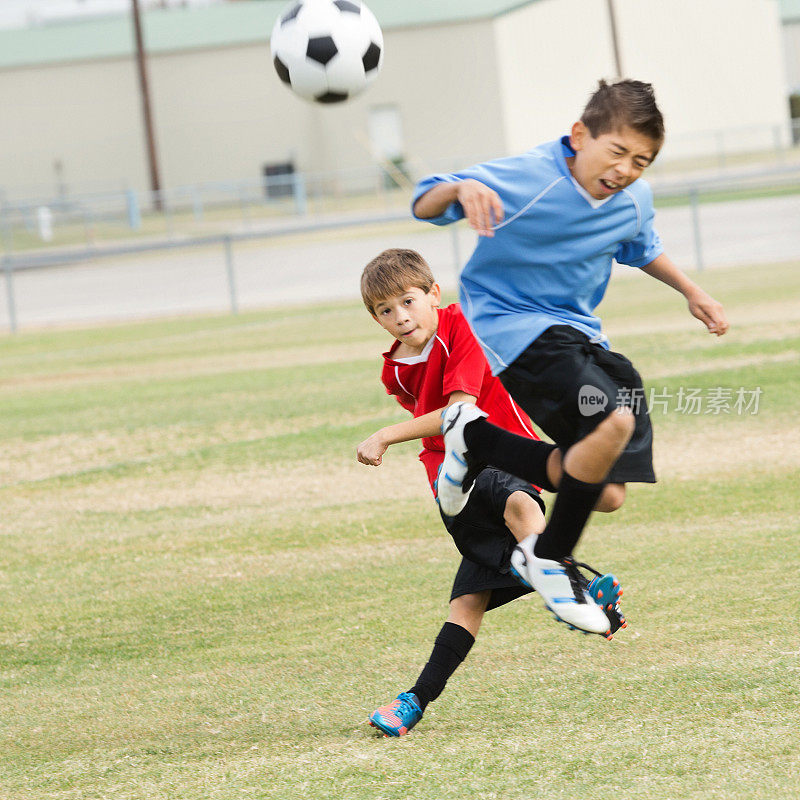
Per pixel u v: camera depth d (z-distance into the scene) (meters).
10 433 35.72
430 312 12.88
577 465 10.47
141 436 33.75
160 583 19.78
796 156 147.50
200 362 49.56
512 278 12.08
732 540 19.27
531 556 11.11
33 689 15.17
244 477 27.75
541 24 167.62
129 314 75.25
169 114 169.12
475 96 166.50
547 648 14.94
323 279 82.69
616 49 157.38
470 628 12.63
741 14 172.50
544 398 11.54
